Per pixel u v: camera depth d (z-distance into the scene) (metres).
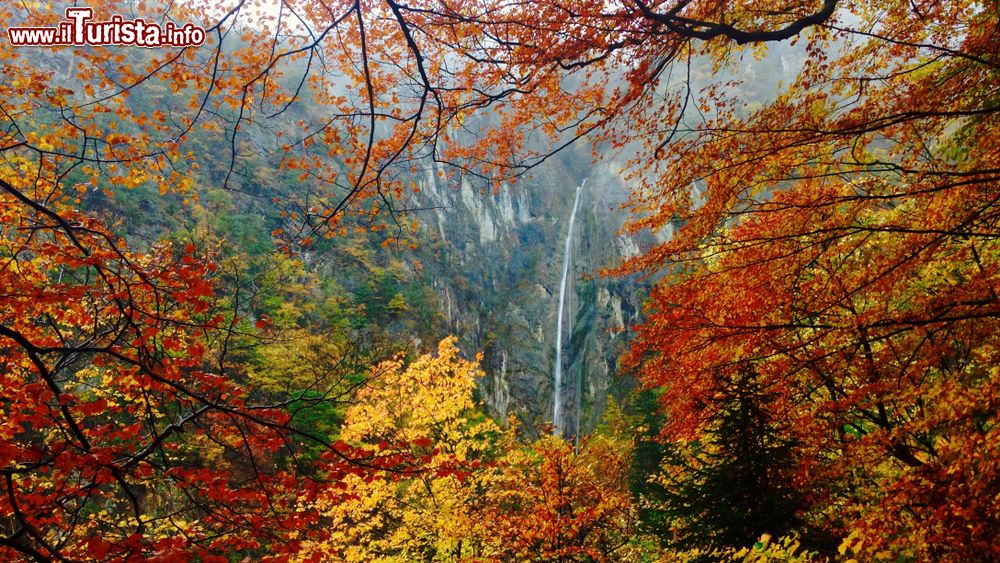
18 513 2.67
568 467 10.04
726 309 6.07
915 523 4.70
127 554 2.98
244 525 3.92
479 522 9.62
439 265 43.31
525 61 5.21
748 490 7.12
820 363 5.80
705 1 5.64
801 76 5.75
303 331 18.14
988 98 5.18
